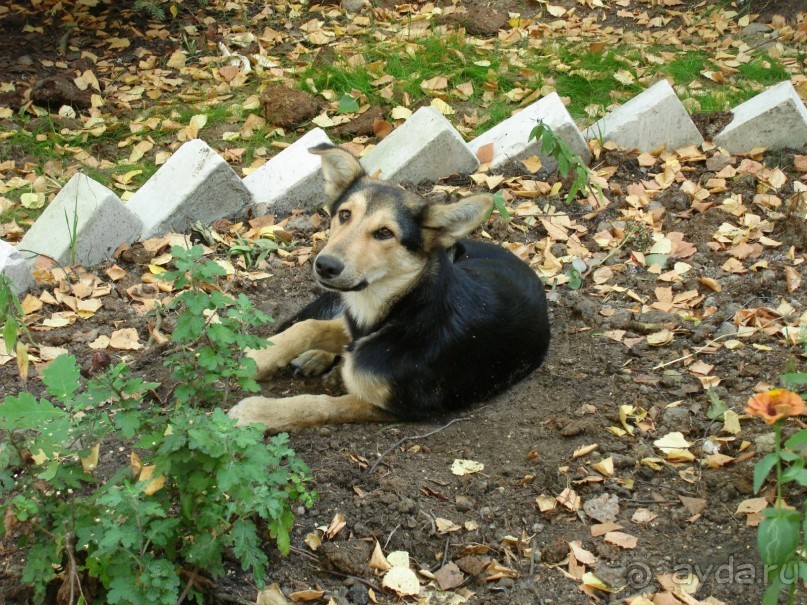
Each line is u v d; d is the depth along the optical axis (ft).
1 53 13.69
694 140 11.37
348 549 7.63
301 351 9.05
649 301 9.65
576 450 8.23
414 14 15.06
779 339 9.05
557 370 9.05
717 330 9.22
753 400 6.63
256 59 13.35
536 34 14.11
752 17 14.74
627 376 8.86
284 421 8.49
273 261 10.25
